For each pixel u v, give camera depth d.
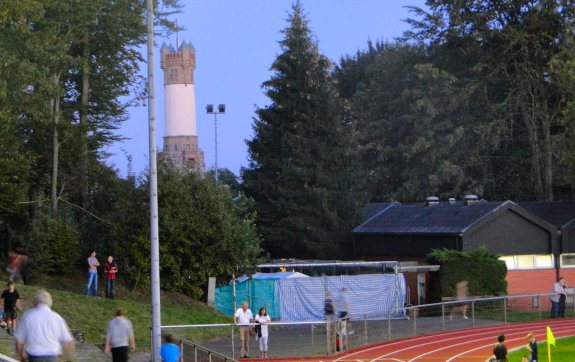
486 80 76.81
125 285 48.16
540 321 49.22
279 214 64.94
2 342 27.17
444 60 80.88
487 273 52.38
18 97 39.22
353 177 65.62
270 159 65.56
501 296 50.66
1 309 31.08
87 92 51.31
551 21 73.88
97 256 48.22
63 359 16.06
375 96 90.31
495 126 75.31
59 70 46.34
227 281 49.59
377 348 39.53
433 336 43.50
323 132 65.81
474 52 78.00
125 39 50.28
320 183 64.81
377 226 62.47
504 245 57.28
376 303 50.03
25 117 46.69
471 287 51.81
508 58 75.94
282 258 66.56
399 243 60.12
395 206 65.81
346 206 64.31
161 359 21.56
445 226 57.47
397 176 86.00
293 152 64.75
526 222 58.12
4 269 44.44
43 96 40.81
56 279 46.44
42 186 49.94
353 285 49.62
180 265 48.09
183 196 48.19
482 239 56.44
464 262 52.12
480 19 76.06
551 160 73.88
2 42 36.78
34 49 37.78
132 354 34.28
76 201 50.78
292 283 48.97
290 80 65.31
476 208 58.41
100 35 49.47
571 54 65.00
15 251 44.00
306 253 65.69
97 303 41.19
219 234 48.69
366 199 66.50
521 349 38.75
